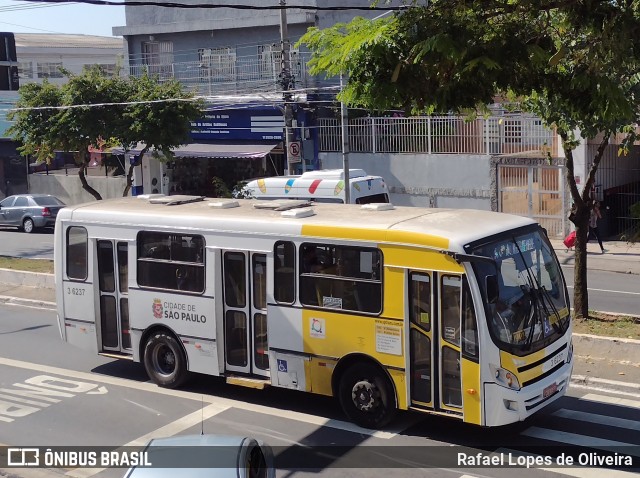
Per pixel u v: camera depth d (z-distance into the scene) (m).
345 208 11.99
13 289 20.67
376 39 8.86
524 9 9.54
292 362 11.13
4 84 43.84
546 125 13.60
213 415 11.32
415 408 10.10
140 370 13.68
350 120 30.70
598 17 9.41
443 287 9.78
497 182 27.77
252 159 34.00
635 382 11.84
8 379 13.29
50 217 33.31
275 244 11.18
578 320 14.70
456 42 8.62
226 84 34.09
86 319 13.33
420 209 11.77
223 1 34.06
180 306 12.16
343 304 10.59
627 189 27.73
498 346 9.48
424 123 29.12
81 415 11.46
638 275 21.42
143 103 23.23
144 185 36.59
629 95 11.66
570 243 24.62
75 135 23.05
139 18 36.22
